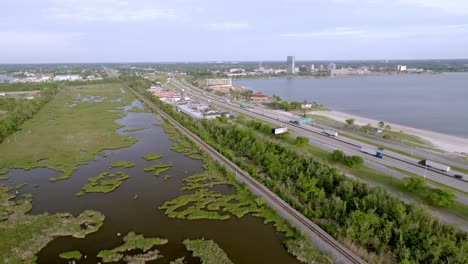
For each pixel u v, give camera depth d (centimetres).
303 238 5031
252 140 9575
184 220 5756
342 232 4947
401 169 7750
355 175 7444
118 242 5100
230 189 7050
